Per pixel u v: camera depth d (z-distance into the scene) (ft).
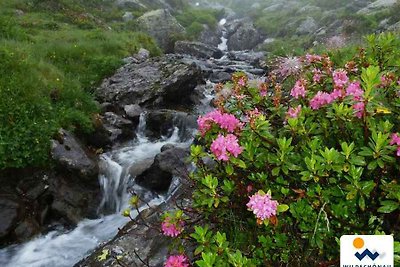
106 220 24.94
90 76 43.32
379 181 9.84
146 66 45.68
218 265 8.90
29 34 55.36
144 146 33.94
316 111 11.36
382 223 9.71
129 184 27.40
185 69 43.52
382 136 9.00
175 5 160.45
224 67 70.74
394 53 15.24
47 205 23.76
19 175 23.79
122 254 15.02
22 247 21.49
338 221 9.43
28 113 27.22
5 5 77.92
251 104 13.91
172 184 25.41
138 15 112.47
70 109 31.37
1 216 21.53
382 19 81.97
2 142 23.76
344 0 138.21
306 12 139.95
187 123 36.19
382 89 11.59
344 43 53.88
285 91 17.69
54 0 88.99
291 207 9.78
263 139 11.12
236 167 11.39
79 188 25.57
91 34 63.57
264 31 142.10
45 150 24.98
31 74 32.50
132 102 40.42
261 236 10.07
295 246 9.85
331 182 9.55
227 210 11.63
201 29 136.56
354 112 10.14
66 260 20.72
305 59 15.76
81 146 28.78
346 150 9.33
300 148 11.35
